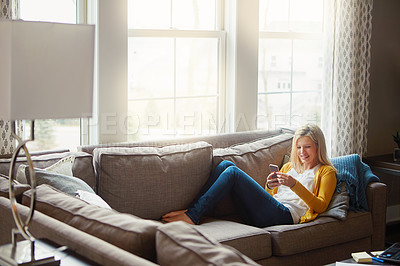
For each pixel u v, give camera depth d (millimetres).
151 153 3430
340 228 3451
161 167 3398
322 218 3482
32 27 1698
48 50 1736
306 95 4852
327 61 4660
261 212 3422
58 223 1882
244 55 4328
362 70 4734
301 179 3664
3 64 1709
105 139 3715
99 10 3588
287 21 4695
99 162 3258
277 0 4621
